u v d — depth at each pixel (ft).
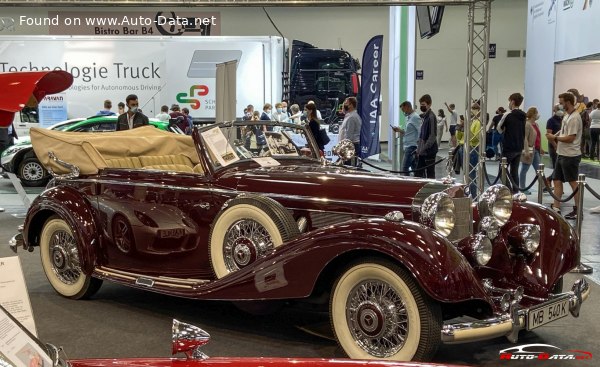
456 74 79.46
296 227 13.01
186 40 48.26
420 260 10.38
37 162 39.55
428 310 10.64
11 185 40.47
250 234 13.23
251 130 15.98
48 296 17.04
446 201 12.10
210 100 48.91
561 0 44.04
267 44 49.06
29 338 5.64
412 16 45.65
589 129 50.70
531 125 35.01
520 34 78.07
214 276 14.33
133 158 17.44
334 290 11.73
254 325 14.43
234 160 15.19
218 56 48.65
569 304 12.44
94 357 12.61
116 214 15.80
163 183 15.21
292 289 11.73
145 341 13.51
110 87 48.11
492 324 10.80
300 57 58.95
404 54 48.83
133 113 36.06
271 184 14.10
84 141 16.48
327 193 13.50
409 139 36.40
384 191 13.08
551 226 13.62
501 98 79.51
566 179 28.12
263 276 12.00
